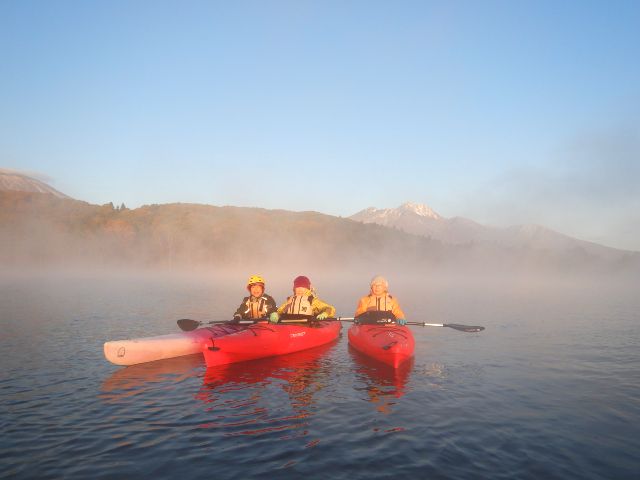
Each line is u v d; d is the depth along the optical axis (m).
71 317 14.53
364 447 4.72
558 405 6.14
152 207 102.38
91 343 10.20
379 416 5.65
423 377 7.62
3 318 14.14
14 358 8.72
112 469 4.22
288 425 5.34
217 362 8.18
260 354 8.84
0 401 6.18
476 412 5.82
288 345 9.46
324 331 10.84
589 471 4.20
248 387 6.95
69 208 96.44
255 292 10.08
